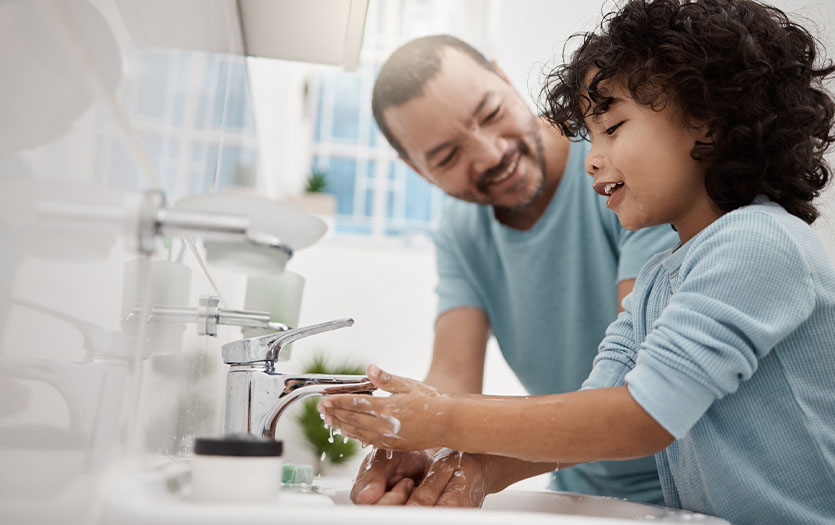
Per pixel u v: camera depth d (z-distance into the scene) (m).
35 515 0.32
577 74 0.78
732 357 0.54
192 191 0.70
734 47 0.67
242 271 0.47
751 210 0.62
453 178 1.30
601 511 0.72
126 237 0.40
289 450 2.53
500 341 1.48
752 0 0.77
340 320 0.66
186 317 0.70
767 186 0.68
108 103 0.40
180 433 0.71
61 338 0.34
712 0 0.73
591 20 1.20
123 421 0.46
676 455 0.69
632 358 0.75
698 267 0.60
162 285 0.57
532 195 1.30
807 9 0.98
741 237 0.58
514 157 1.27
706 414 0.62
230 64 0.96
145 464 0.54
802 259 0.58
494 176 1.27
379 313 3.22
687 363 0.55
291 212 0.49
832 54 0.96
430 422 0.59
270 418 0.65
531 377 1.40
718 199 0.68
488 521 0.39
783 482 0.59
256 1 0.98
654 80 0.67
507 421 0.58
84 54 0.36
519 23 1.90
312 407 2.53
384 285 3.25
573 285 1.30
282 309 0.97
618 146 0.69
